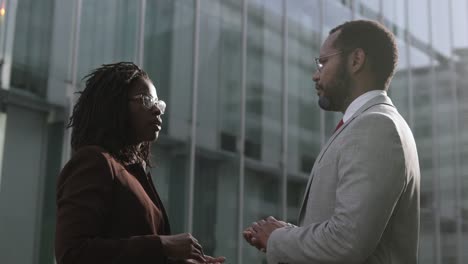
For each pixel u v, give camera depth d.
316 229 1.93
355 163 1.90
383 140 1.91
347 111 2.19
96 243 1.82
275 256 2.02
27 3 6.75
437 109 14.28
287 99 10.05
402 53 13.44
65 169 1.96
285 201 9.70
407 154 1.98
